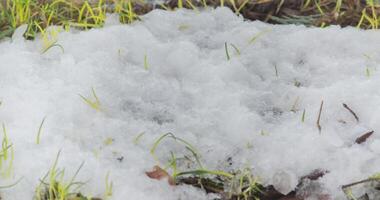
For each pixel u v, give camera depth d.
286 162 0.96
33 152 0.95
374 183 0.93
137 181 0.93
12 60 1.06
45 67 1.06
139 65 1.09
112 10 1.17
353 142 0.97
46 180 0.93
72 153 0.95
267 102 1.04
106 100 1.02
